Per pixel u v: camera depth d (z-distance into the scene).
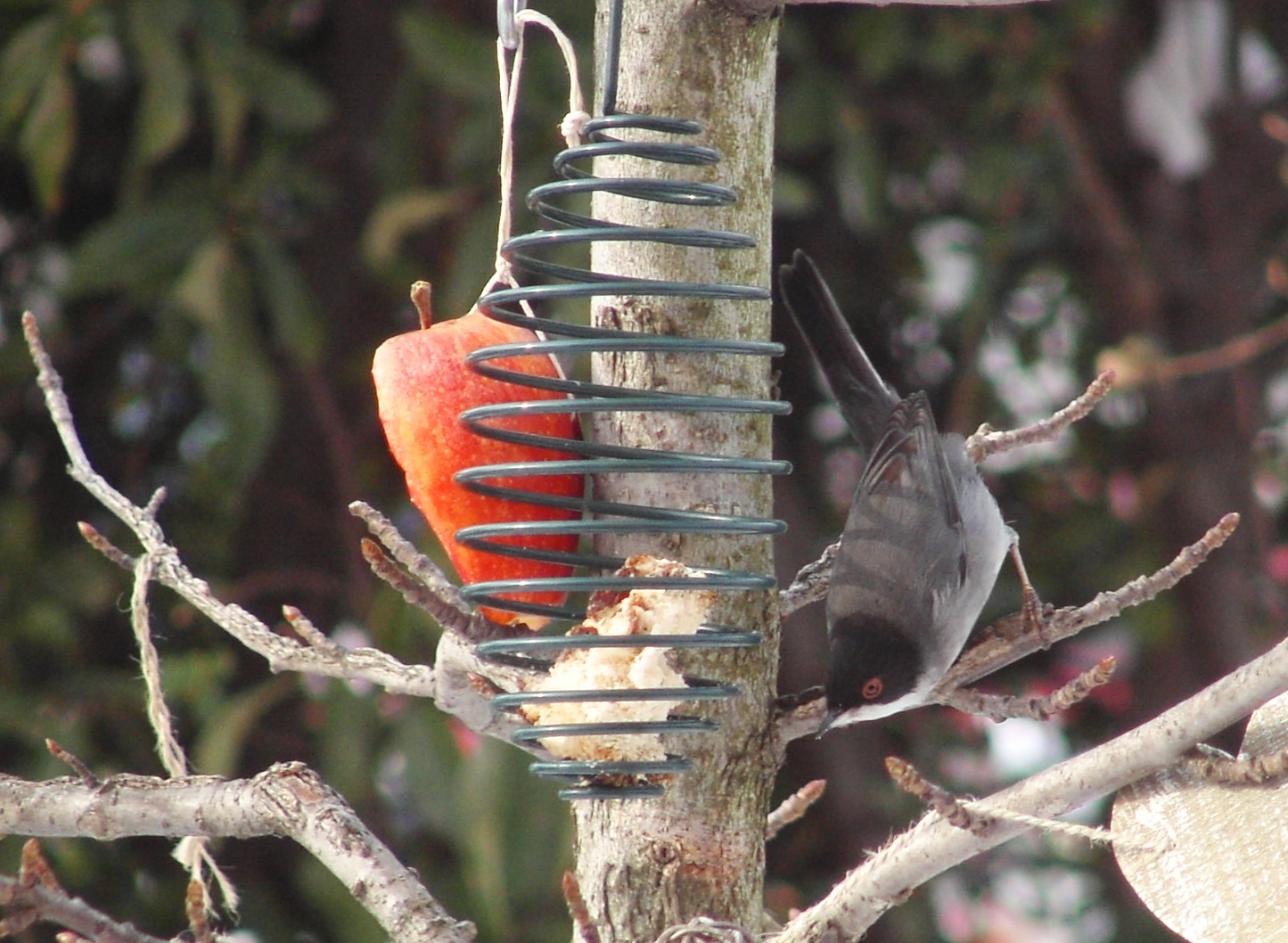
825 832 12.06
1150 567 12.62
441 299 11.40
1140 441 13.37
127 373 12.13
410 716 10.10
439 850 10.80
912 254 12.73
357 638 11.43
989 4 5.71
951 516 8.32
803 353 12.77
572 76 5.51
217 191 10.94
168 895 10.77
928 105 12.31
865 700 7.84
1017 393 13.21
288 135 11.50
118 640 11.45
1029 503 13.02
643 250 5.65
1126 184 13.77
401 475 12.16
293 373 12.14
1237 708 4.63
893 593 7.88
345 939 10.05
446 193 10.85
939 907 12.23
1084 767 4.84
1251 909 4.51
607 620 5.32
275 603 11.81
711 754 5.59
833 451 12.87
